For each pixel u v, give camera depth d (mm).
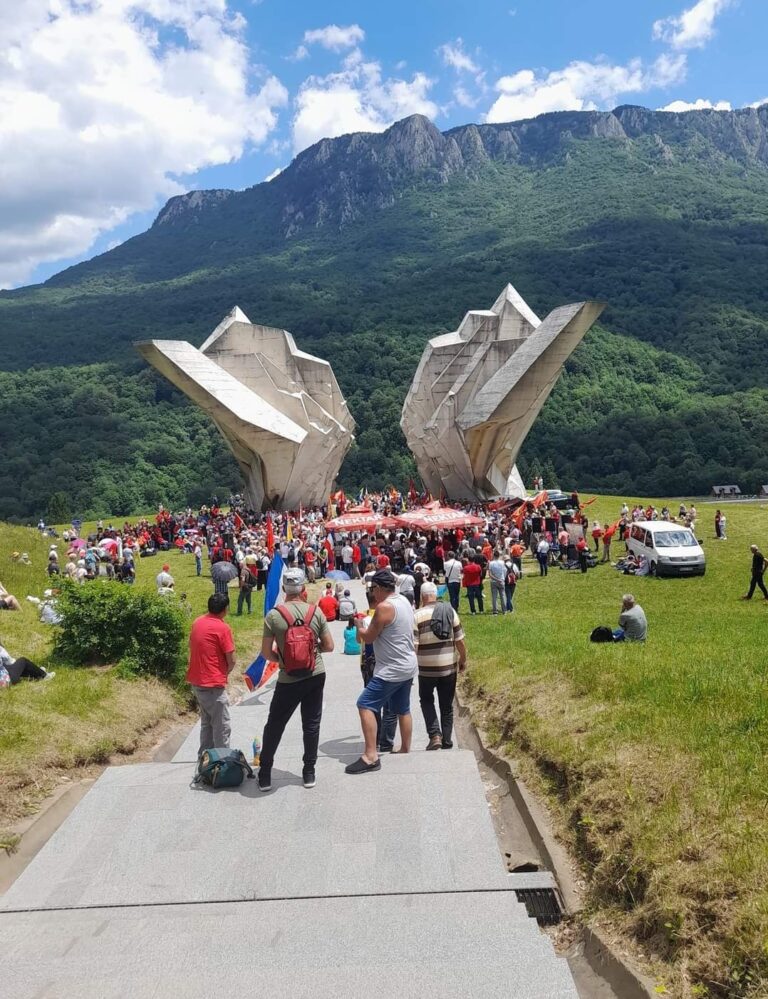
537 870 5883
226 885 5355
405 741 7844
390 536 29344
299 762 7770
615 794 5965
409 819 6141
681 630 15250
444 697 8391
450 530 31391
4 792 6980
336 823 6137
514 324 45969
